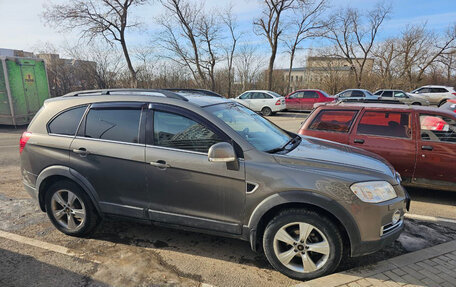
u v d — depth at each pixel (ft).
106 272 9.12
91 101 11.05
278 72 119.55
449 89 72.33
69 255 10.07
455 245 10.44
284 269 8.82
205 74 94.12
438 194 16.10
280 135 11.41
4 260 9.75
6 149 27.86
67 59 77.56
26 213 13.46
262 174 8.63
